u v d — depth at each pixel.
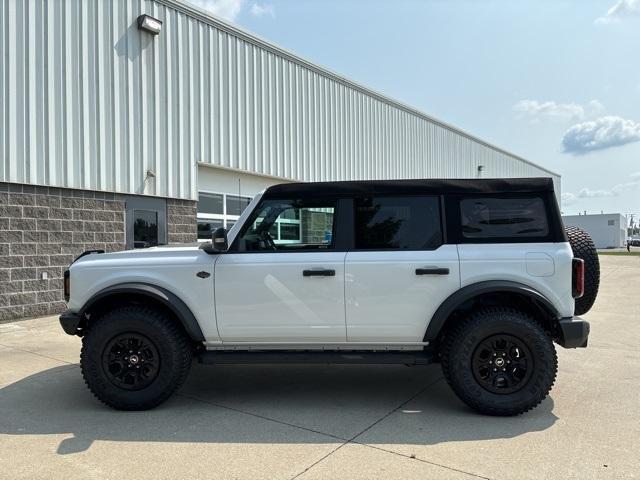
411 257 4.18
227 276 4.27
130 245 9.48
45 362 5.77
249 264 4.27
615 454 3.37
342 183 4.40
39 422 4.01
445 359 4.20
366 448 3.50
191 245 5.06
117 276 4.37
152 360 4.24
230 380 5.18
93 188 8.85
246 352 4.41
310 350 4.38
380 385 4.99
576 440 3.60
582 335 4.05
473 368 4.07
